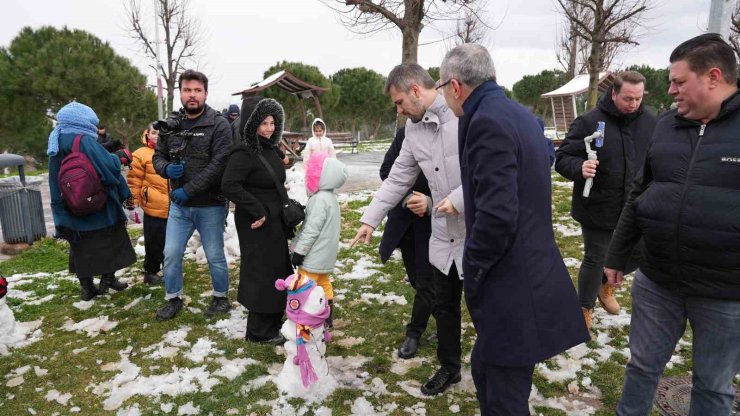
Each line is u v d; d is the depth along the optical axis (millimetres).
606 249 3463
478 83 2102
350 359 3457
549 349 2039
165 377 3240
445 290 2920
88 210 4180
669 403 2820
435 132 2826
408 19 9758
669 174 2096
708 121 2012
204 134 3908
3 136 21609
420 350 3549
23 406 2969
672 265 2115
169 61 22688
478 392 2326
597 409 2873
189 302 4445
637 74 3215
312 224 3430
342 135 21469
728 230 1928
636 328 2379
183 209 4031
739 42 12008
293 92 17922
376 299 4500
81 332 3928
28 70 20234
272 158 3547
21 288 4996
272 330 3693
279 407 2896
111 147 7094
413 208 3041
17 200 6727
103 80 20797
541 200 2053
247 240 3520
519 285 2014
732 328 2020
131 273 5387
